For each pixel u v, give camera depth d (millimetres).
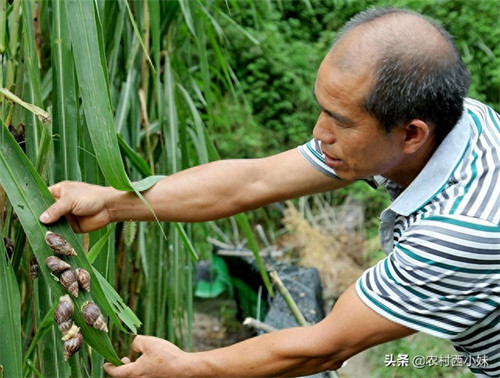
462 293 1200
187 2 1845
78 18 1181
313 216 3848
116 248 1897
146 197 1394
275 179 1468
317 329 1262
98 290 1190
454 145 1225
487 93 4395
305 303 2695
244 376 1291
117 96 1901
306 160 1459
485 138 1260
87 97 1175
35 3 1526
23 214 1167
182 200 1420
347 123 1165
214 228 3316
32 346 1257
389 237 1380
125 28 1834
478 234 1160
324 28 4656
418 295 1202
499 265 1184
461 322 1227
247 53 4207
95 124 1175
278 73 4309
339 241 3555
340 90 1146
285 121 4176
